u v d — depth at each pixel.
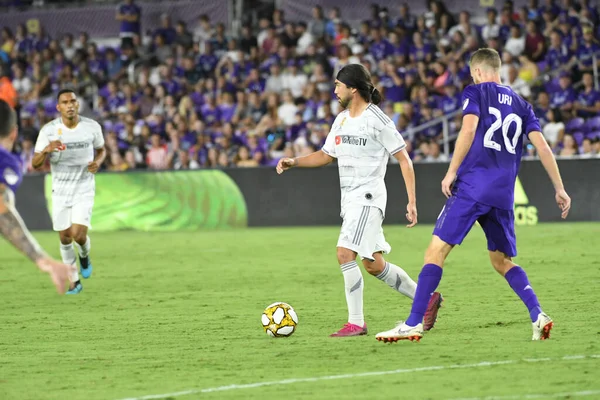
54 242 71.62
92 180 42.56
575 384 20.38
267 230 76.12
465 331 28.23
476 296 36.44
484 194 25.31
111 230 81.94
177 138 89.75
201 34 107.19
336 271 47.66
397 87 87.88
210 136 89.50
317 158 29.33
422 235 67.31
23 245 16.19
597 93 83.06
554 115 80.75
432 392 20.03
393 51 92.94
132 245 66.75
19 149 97.44
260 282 43.94
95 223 82.44
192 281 45.09
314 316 32.84
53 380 22.70
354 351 25.45
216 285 43.25
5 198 16.25
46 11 112.94
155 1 108.12
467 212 25.41
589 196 72.44
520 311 32.22
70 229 42.22
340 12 102.38
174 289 42.19
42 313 35.59
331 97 88.62
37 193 83.12
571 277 41.56
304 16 103.44
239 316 33.31
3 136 17.69
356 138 28.02
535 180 73.00
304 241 65.25
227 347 26.83
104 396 20.66
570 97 83.38
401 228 73.56
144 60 104.25
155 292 41.28
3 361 25.55
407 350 25.30
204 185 80.12
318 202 77.88
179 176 80.81
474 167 25.58
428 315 27.75
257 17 106.25
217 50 100.81
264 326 28.42
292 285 42.44
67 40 110.44
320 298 37.78
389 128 27.84
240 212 79.31
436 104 86.19
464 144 25.17
